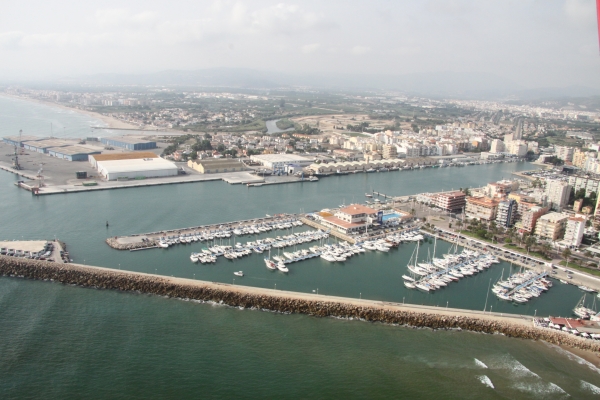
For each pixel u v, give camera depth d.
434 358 155.75
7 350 152.50
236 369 146.88
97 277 199.88
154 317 175.62
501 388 140.62
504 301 197.75
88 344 157.00
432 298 198.38
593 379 146.38
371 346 161.75
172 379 141.12
